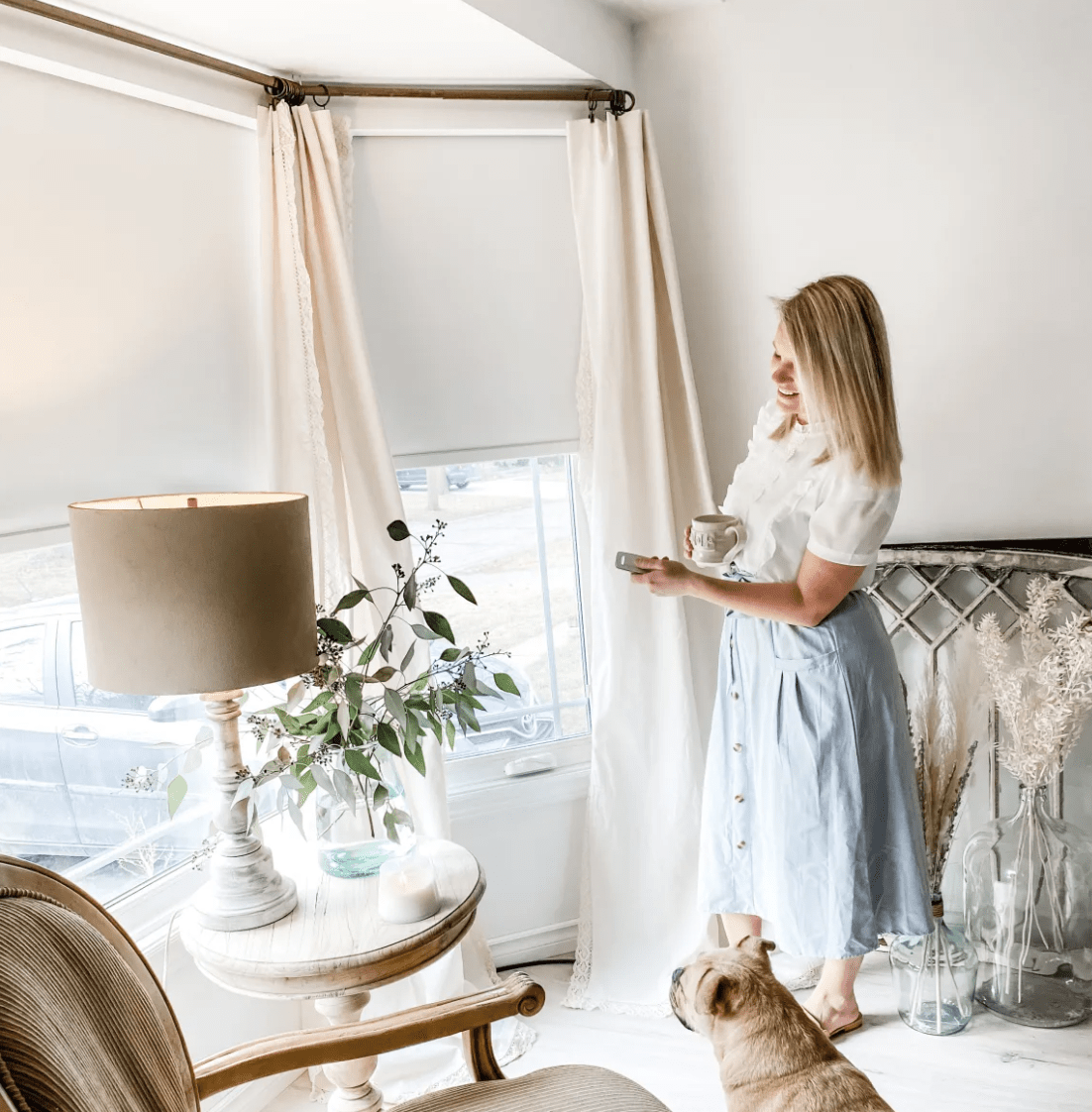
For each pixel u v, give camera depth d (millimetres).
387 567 2324
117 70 1844
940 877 2361
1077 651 2186
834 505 1986
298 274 2184
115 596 1513
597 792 2627
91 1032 1046
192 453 2100
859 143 2537
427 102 2416
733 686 2227
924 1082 2166
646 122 2520
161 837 2119
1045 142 2416
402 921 1723
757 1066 1605
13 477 1740
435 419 2537
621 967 2594
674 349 2627
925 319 2557
